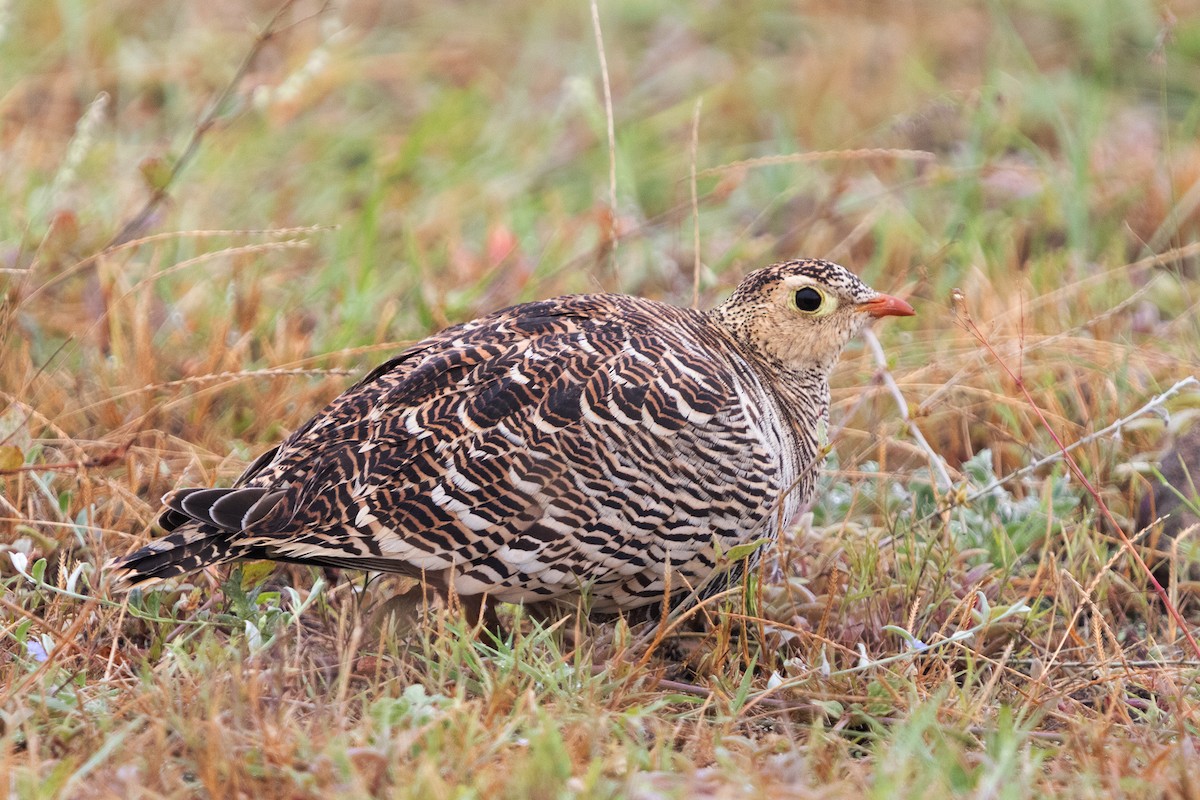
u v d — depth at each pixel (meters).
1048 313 12.34
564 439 8.16
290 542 8.03
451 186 15.05
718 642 8.39
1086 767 7.31
